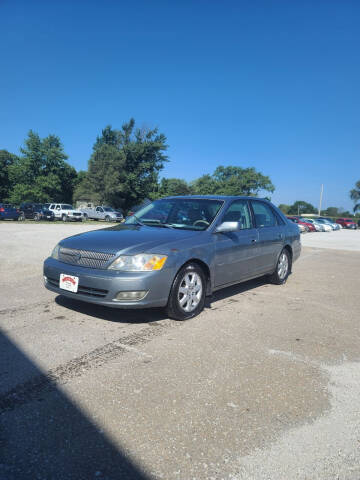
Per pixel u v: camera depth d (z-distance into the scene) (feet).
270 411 7.10
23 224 72.59
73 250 12.18
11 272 19.90
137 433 6.26
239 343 10.62
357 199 242.37
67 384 7.88
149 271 11.18
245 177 261.85
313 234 90.63
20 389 7.61
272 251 17.97
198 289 13.02
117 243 11.97
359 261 31.63
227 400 7.45
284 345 10.61
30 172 157.99
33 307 13.44
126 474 5.29
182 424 6.57
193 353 9.77
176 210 15.64
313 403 7.45
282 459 5.74
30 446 5.82
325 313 14.12
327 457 5.83
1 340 10.27
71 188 183.32
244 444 6.07
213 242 13.69
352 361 9.64
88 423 6.50
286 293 17.43
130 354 9.57
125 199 172.14
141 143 172.65
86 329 11.31
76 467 5.39
